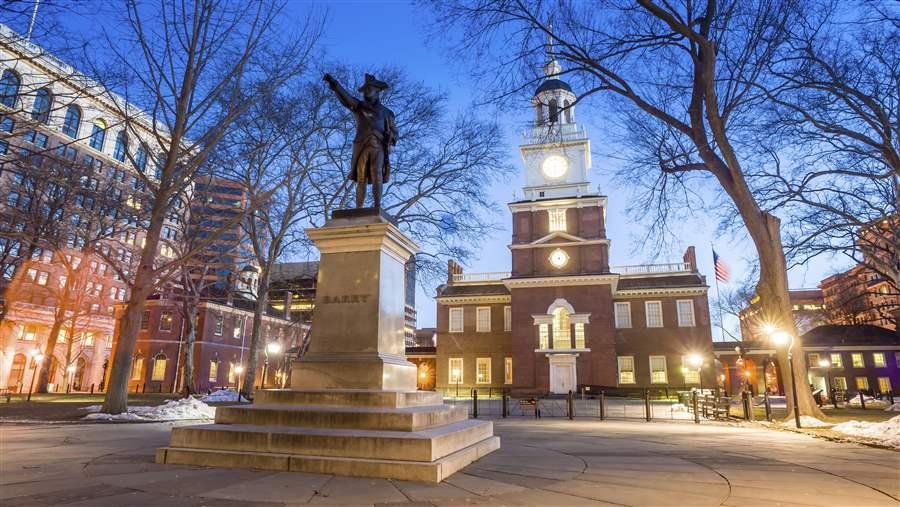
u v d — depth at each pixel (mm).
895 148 18078
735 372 52719
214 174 24266
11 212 32094
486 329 51656
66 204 31656
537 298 47031
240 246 36125
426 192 24062
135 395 34500
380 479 5902
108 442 9555
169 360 53344
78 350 60500
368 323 8570
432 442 6211
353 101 10031
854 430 12664
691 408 23875
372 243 8953
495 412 24266
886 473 6809
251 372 28062
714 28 16500
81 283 43125
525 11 16156
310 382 8242
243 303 60844
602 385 43781
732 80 17234
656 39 16891
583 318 45219
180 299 44188
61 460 7148
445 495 5164
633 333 48656
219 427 7090
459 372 51000
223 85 18328
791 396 17000
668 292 48688
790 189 21609
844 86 17188
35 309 52844
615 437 11844
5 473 6113
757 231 17469
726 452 9023
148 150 19297
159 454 6863
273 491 5184
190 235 30562
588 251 47438
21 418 15734
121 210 29656
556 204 49031
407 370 8938
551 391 44281
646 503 4914
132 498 4828
